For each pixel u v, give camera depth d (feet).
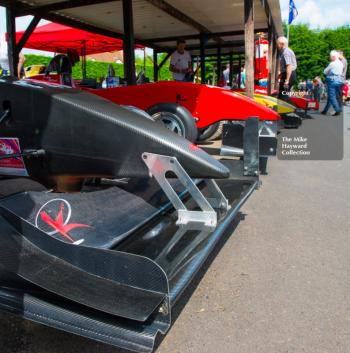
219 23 35.53
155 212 7.73
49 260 5.09
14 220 5.06
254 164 10.93
